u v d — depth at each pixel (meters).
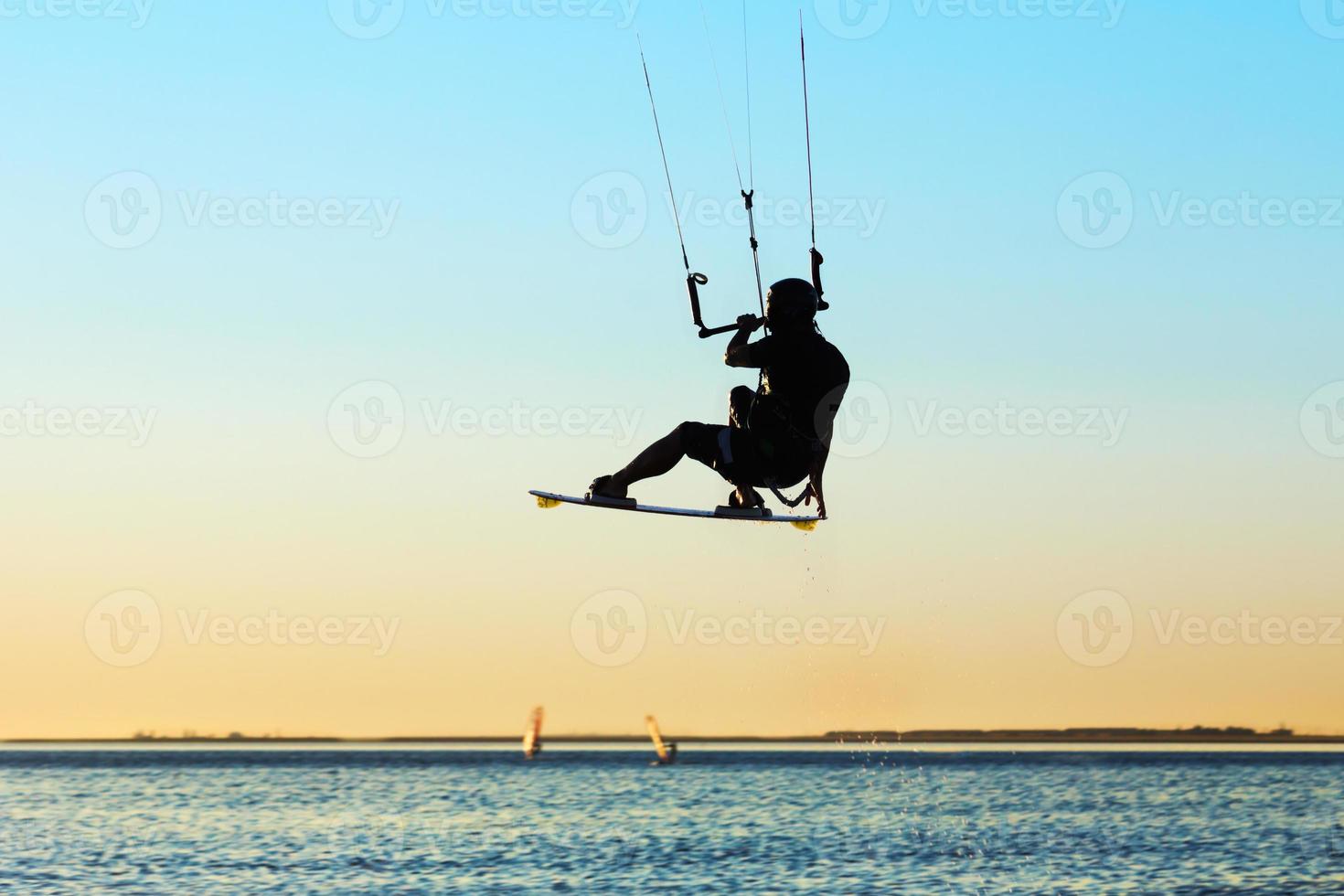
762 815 82.50
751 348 14.59
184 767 162.75
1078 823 75.88
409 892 47.47
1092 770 146.00
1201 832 69.44
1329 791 104.62
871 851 60.28
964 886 48.94
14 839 67.06
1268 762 165.38
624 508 15.39
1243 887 48.91
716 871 53.06
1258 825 73.94
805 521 15.38
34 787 117.12
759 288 14.95
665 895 46.53
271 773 144.62
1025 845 62.94
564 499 15.38
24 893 47.78
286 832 71.12
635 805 91.25
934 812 83.69
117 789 113.31
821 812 84.75
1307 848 61.06
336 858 58.72
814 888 48.47
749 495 15.45
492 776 135.75
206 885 49.72
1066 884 49.44
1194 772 140.50
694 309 14.84
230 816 82.00
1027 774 135.38
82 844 64.69
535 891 47.62
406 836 68.75
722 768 153.75
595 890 48.03
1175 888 48.62
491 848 62.50
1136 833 69.25
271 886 49.44
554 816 82.19
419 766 164.00
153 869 54.88
